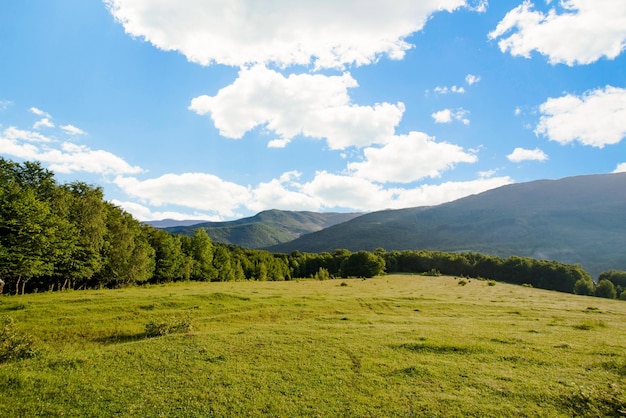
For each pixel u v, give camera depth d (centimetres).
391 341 2402
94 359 1902
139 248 7962
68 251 6094
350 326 3038
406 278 13262
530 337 2611
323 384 1599
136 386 1538
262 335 2533
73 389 1499
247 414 1306
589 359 1997
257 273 14912
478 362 1945
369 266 14250
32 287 6719
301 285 8394
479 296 6869
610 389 1473
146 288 6172
